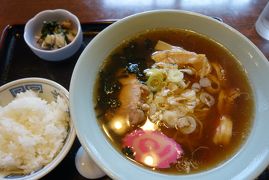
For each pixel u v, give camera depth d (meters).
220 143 0.22
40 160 0.23
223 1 0.33
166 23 0.26
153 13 0.25
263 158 0.19
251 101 0.23
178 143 0.22
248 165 0.19
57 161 0.22
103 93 0.24
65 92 0.26
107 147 0.21
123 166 0.20
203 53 0.26
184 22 0.26
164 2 0.34
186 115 0.23
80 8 0.33
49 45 0.30
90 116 0.22
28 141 0.23
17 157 0.23
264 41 0.30
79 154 0.24
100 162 0.19
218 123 0.23
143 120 0.23
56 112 0.25
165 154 0.22
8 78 0.29
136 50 0.26
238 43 0.24
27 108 0.25
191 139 0.23
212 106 0.24
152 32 0.26
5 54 0.30
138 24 0.25
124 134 0.23
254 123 0.22
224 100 0.24
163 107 0.23
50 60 0.29
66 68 0.29
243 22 0.32
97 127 0.22
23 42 0.31
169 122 0.23
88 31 0.31
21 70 0.29
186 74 0.25
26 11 0.33
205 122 0.23
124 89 0.24
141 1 0.34
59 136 0.24
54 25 0.31
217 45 0.26
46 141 0.24
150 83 0.24
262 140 0.20
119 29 0.25
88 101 0.23
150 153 0.22
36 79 0.26
